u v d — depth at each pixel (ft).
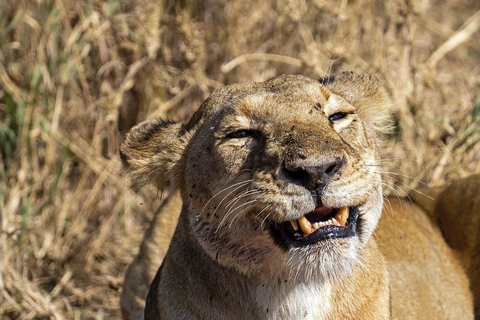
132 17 42.73
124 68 42.52
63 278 37.83
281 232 21.16
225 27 45.03
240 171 21.27
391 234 28.43
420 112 39.65
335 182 19.79
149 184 24.84
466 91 44.83
